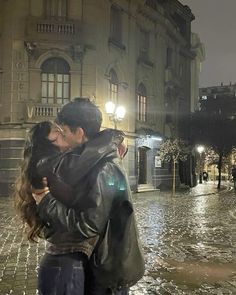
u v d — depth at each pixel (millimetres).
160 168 32219
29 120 23281
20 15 23906
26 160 2326
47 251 2357
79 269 2227
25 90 23797
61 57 24172
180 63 38375
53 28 23906
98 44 24703
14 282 5957
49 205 2193
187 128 38969
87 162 2191
